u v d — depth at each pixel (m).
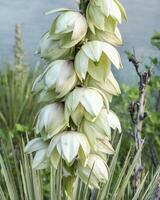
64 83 0.70
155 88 1.30
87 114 0.70
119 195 0.80
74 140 0.71
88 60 0.69
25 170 0.81
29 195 0.80
